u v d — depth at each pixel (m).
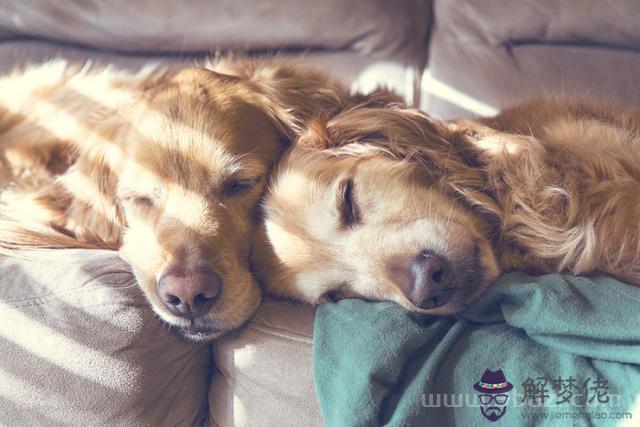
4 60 2.83
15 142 1.86
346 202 1.52
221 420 1.44
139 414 1.34
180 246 1.46
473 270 1.39
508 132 1.71
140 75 1.93
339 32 2.71
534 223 1.48
